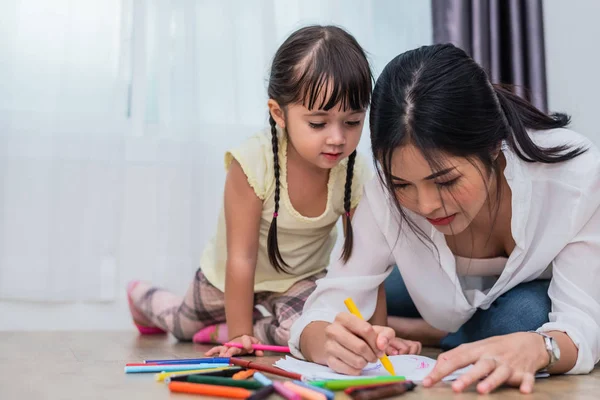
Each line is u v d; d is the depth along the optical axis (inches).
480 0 79.7
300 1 84.3
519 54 78.8
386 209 46.1
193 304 62.5
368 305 47.6
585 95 75.0
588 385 34.8
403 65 38.9
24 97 80.5
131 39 82.6
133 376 37.9
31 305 81.0
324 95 47.0
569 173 42.4
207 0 83.3
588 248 41.4
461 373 36.6
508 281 45.8
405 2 86.0
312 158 49.3
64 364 44.0
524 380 32.7
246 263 53.5
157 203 82.8
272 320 58.9
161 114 82.7
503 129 39.7
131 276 82.4
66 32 80.8
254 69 83.5
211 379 33.5
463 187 37.0
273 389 31.7
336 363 36.6
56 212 80.4
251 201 53.9
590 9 74.5
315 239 58.5
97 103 81.7
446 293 47.5
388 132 37.1
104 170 81.7
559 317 39.8
